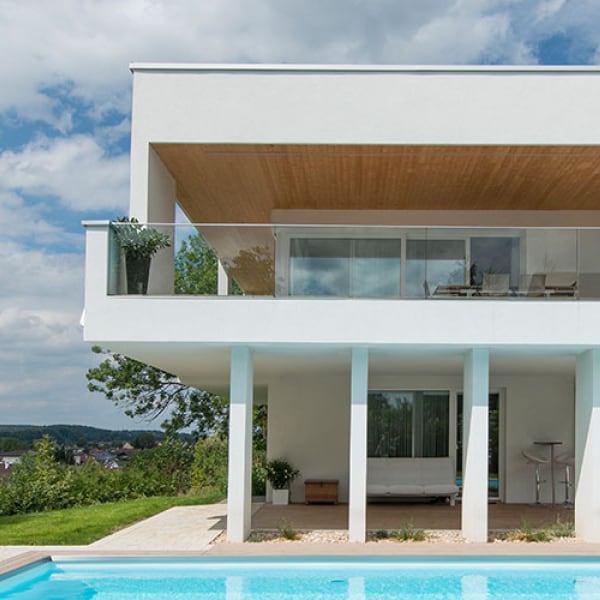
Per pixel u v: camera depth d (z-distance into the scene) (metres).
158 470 33.88
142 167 12.77
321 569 10.09
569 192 15.61
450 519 13.66
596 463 11.44
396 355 12.59
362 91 12.96
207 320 11.13
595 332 11.21
